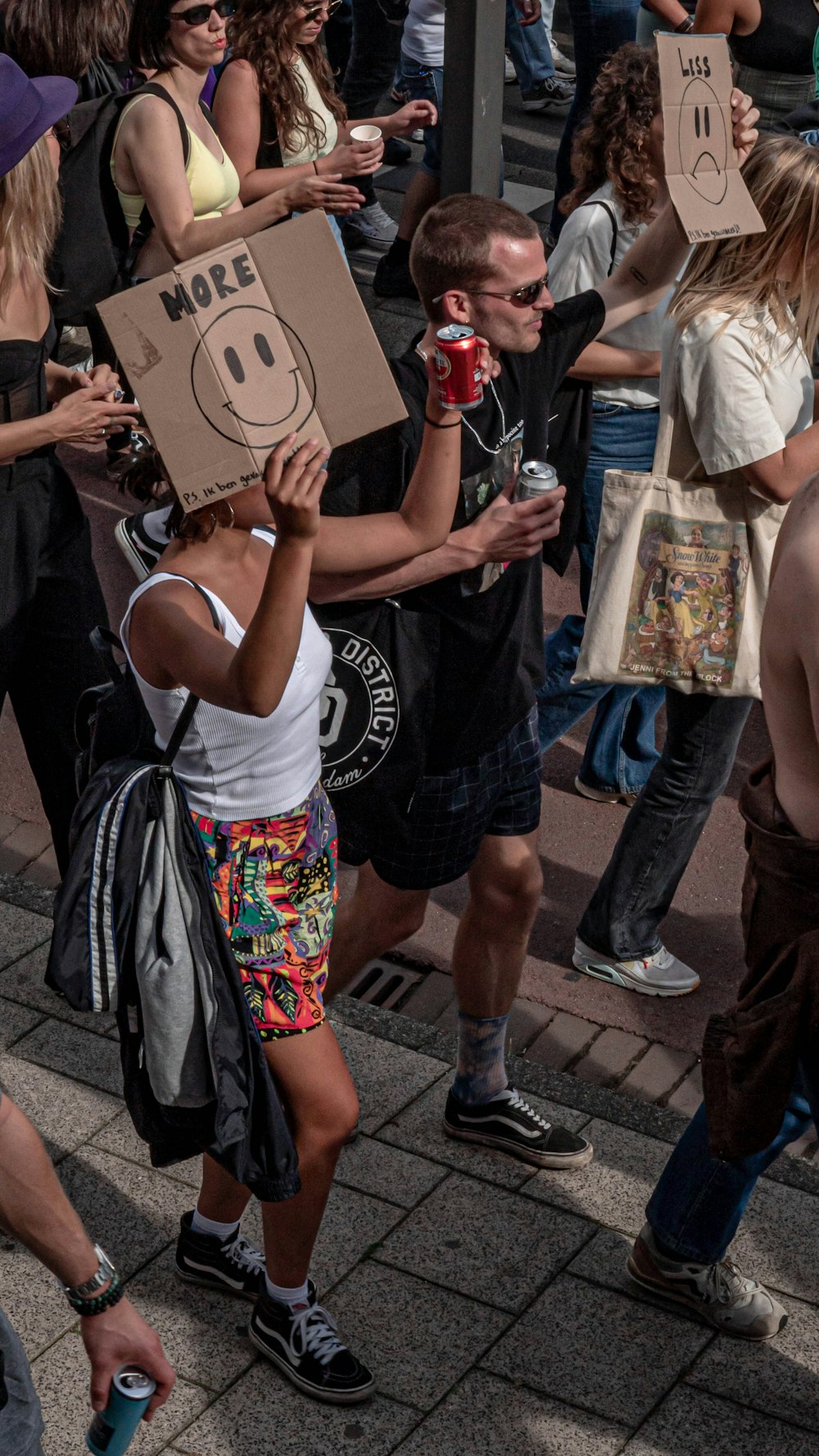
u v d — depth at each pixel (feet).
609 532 11.83
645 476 11.64
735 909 14.61
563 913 14.39
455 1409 9.27
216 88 17.47
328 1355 9.28
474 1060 10.90
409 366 9.45
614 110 12.72
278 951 8.50
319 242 7.23
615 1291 10.09
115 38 16.03
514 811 10.54
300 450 7.04
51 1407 9.14
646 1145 11.31
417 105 16.85
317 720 8.62
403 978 13.56
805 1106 9.23
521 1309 9.95
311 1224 9.07
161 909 8.07
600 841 15.39
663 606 11.80
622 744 15.80
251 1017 8.30
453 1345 9.69
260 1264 9.93
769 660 8.39
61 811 12.87
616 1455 9.02
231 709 7.58
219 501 7.97
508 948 10.62
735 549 11.64
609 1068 12.57
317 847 8.68
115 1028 12.12
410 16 23.36
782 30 20.16
